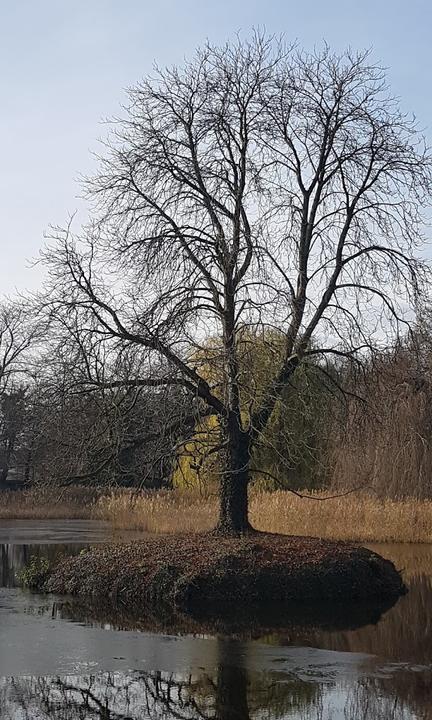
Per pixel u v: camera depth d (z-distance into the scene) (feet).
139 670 41.24
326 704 35.81
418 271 67.87
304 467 118.32
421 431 102.01
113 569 62.59
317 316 68.08
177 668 41.65
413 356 98.53
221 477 70.03
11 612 55.72
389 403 86.33
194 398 61.82
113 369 61.98
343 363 73.72
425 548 90.12
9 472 217.36
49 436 64.18
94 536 107.55
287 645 46.96
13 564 81.92
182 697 36.83
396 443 102.17
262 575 59.77
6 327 176.04
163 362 61.36
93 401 62.69
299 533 93.56
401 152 68.23
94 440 63.16
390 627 51.90
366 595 61.00
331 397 73.41
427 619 54.44
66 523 133.28
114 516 117.29
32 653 44.16
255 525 95.45
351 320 67.87
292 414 70.03
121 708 35.35
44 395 63.52
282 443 72.69
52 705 35.58
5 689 37.86
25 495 153.17
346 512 96.32
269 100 67.31
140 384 61.72
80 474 64.39
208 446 67.21
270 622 53.21
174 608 57.31
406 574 73.26
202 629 51.11
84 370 62.23
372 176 68.64
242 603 58.23
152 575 60.08
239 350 62.75
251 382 61.46
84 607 57.93
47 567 69.77
